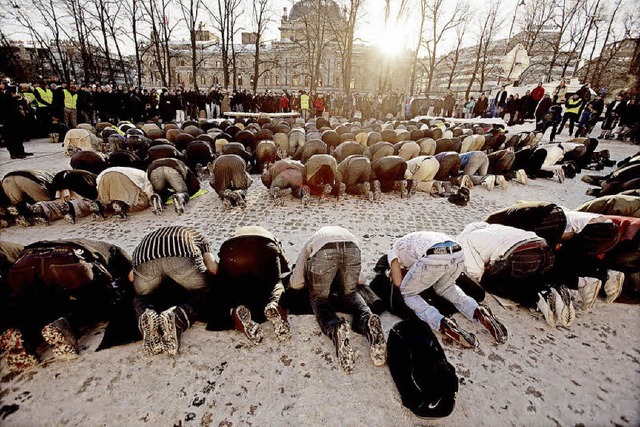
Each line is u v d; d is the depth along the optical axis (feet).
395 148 26.21
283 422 6.51
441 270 8.37
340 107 72.64
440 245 8.39
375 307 9.68
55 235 14.75
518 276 9.68
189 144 24.29
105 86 45.98
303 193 18.54
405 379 6.91
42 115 40.16
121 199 16.38
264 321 9.16
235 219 16.97
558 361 8.31
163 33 91.97
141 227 15.76
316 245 8.58
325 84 153.17
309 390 7.20
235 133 30.25
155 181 17.31
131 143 26.63
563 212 10.53
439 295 9.59
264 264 8.78
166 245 8.32
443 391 6.44
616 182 19.57
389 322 9.46
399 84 145.89
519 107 51.83
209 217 17.17
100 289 8.44
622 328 9.60
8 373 7.52
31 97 41.60
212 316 9.12
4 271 8.49
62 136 39.09
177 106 57.06
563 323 9.27
